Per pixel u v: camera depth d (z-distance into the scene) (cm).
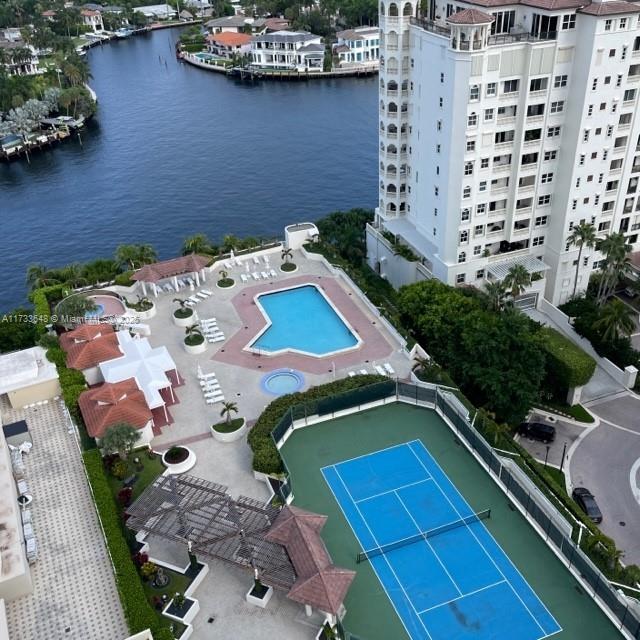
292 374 6969
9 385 6512
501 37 7344
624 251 7675
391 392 6538
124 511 5241
